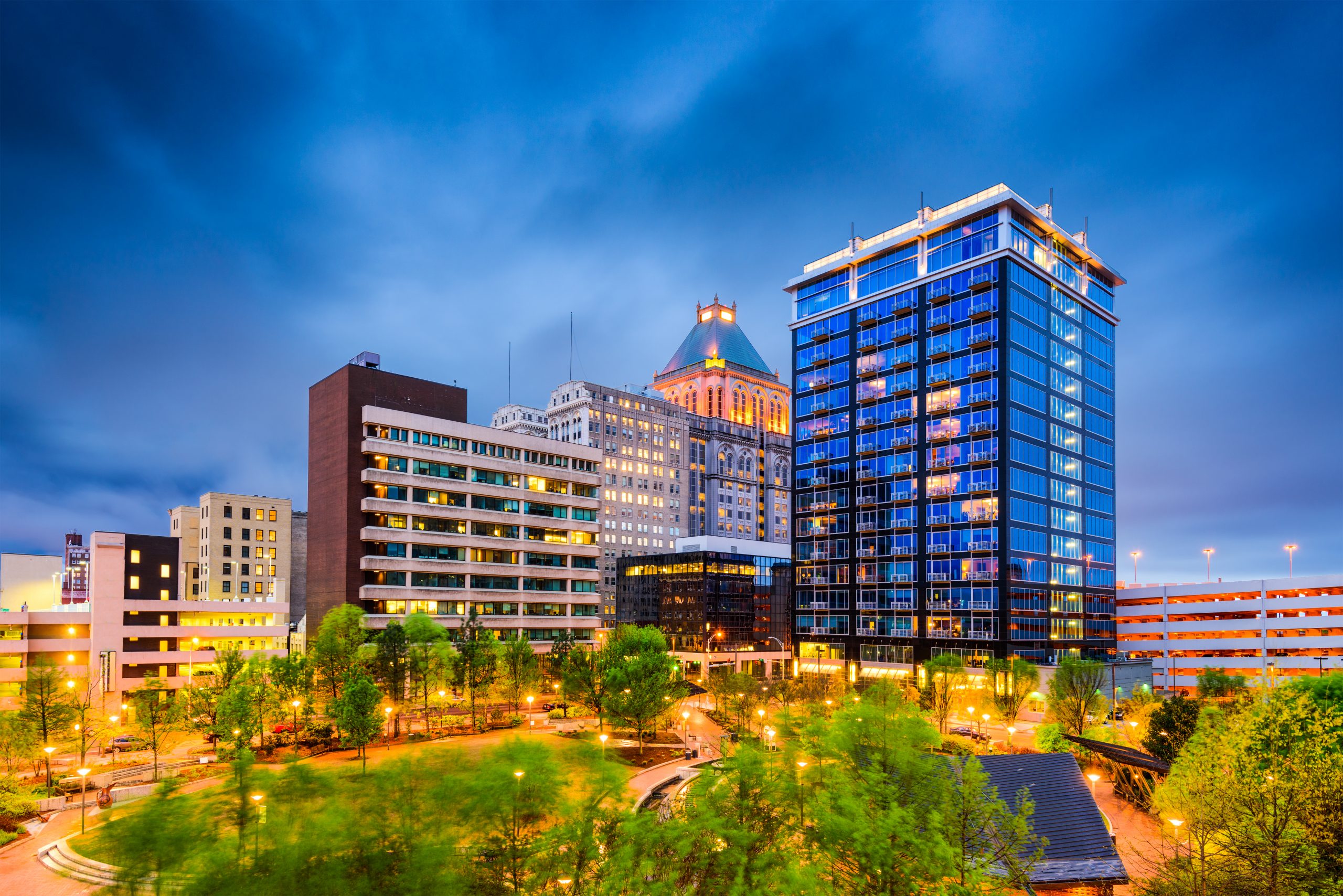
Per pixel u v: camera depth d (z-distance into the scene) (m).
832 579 125.94
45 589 112.50
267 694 65.50
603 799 35.16
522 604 109.50
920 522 114.88
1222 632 110.62
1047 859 32.34
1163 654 116.12
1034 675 83.44
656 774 59.16
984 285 111.00
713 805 29.08
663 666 72.50
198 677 77.75
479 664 76.31
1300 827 28.19
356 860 28.20
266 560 131.50
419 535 100.81
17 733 52.56
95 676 81.94
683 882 27.09
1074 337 123.00
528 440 114.69
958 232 115.81
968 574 107.88
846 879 27.89
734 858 26.69
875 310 125.69
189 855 28.09
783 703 79.31
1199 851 30.23
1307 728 32.22
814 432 132.00
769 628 164.50
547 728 76.56
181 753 63.09
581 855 29.03
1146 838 42.06
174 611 88.44
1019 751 64.44
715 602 155.50
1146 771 47.12
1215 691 77.19
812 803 30.95
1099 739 59.03
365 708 58.91
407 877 27.44
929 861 25.66
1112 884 32.97
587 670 73.88
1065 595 112.94
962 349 112.81
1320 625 101.50
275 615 94.62
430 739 69.44
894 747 34.50
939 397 114.75
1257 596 107.88
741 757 31.70
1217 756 33.56
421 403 107.31
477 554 107.25
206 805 31.62
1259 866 27.78
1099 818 34.59
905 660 114.06
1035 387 112.81
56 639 82.50
